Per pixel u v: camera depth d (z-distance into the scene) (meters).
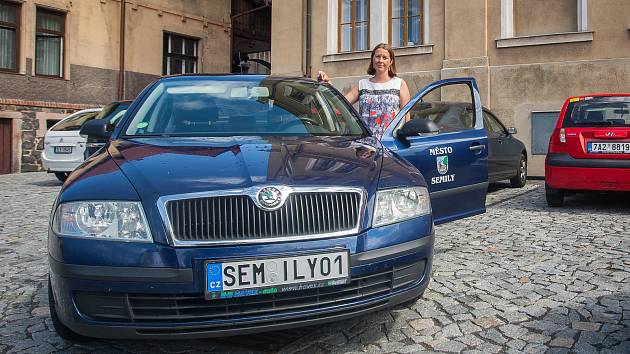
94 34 19.08
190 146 3.32
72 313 2.62
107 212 2.64
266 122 3.96
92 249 2.58
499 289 3.89
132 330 2.54
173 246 2.56
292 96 4.33
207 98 4.20
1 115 16.64
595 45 10.78
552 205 7.42
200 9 22.58
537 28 11.50
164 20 21.20
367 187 2.88
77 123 11.87
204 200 2.64
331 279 2.66
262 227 2.62
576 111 7.05
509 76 11.58
